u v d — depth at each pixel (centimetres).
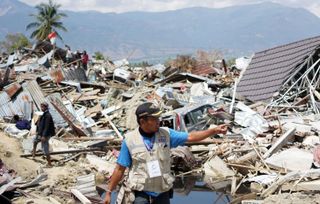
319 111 2220
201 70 3916
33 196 1142
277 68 2664
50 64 3622
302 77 2516
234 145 1616
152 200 515
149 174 509
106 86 2873
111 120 2161
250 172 1409
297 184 1145
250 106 2327
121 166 525
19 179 1157
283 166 1360
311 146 1541
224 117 1866
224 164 1465
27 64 3603
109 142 1736
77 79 3169
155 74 3619
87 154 1599
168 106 2262
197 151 1633
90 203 1078
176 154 1482
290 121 1912
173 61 4341
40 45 4197
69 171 1405
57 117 2033
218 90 2794
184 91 2764
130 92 2584
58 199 1139
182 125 1728
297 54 2628
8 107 2248
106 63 4241
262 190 1243
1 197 1091
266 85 2578
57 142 1711
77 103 2502
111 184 536
